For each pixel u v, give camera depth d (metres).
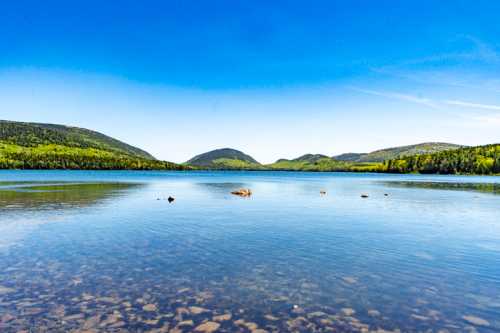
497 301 12.06
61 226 25.19
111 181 101.44
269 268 15.56
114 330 9.84
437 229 25.30
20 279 13.78
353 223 27.70
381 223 27.80
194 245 19.73
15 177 123.44
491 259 17.22
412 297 12.38
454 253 18.36
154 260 16.62
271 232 23.70
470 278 14.38
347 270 15.37
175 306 11.47
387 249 19.14
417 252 18.53
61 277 14.07
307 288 13.19
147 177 149.62
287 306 11.57
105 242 20.25
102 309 11.16
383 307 11.54
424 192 65.88
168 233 23.03
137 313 10.93
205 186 81.94
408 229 25.22
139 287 13.09
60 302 11.65
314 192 64.31
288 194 58.88
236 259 16.95
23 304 11.45
